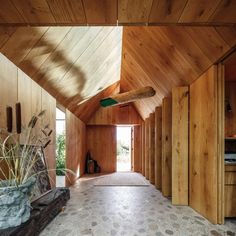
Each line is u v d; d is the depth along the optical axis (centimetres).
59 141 616
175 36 226
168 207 282
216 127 223
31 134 237
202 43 206
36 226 182
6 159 168
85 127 693
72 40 242
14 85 205
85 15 143
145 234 197
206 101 242
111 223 224
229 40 178
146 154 543
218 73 225
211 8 133
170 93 355
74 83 359
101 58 350
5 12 138
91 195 354
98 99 592
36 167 237
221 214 221
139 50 319
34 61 227
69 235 194
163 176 353
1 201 146
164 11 137
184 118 297
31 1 126
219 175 222
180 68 273
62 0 125
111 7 132
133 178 548
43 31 196
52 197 241
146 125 545
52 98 332
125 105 685
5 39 175
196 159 268
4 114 185
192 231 203
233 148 297
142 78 418
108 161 710
